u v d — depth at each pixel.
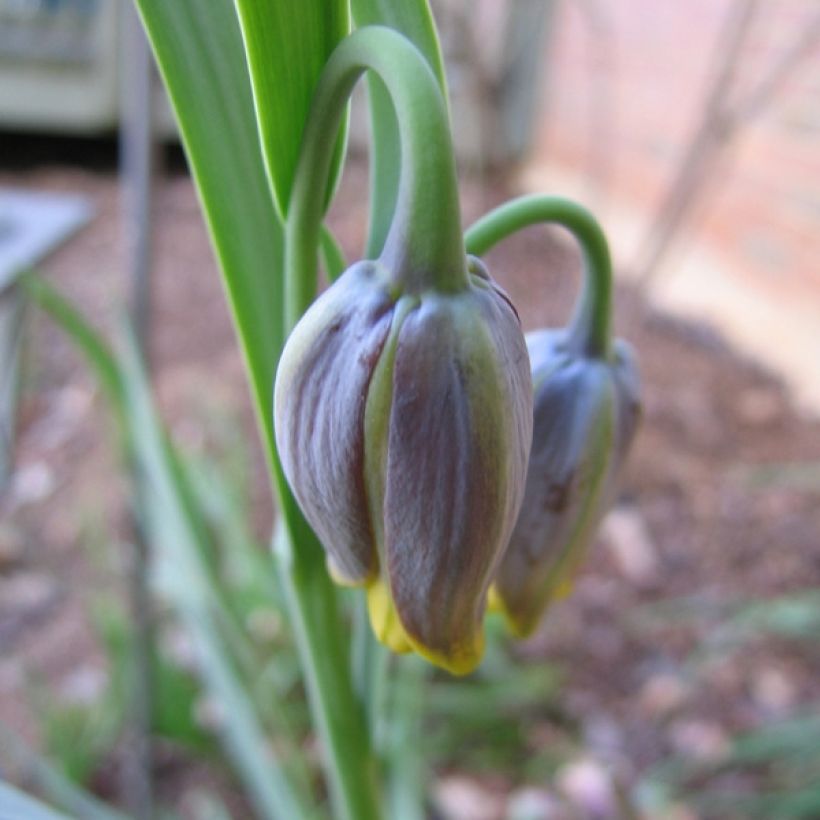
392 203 0.06
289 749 0.16
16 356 0.15
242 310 0.06
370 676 0.08
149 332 0.14
